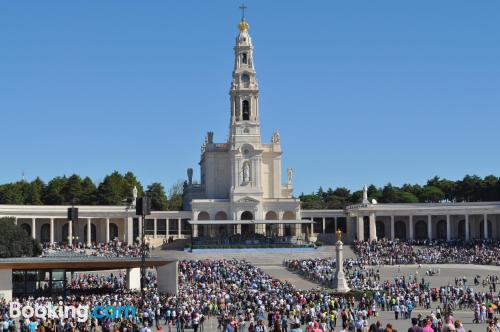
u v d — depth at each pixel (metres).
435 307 95.06
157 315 75.75
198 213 181.38
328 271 125.75
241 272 120.12
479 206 174.88
